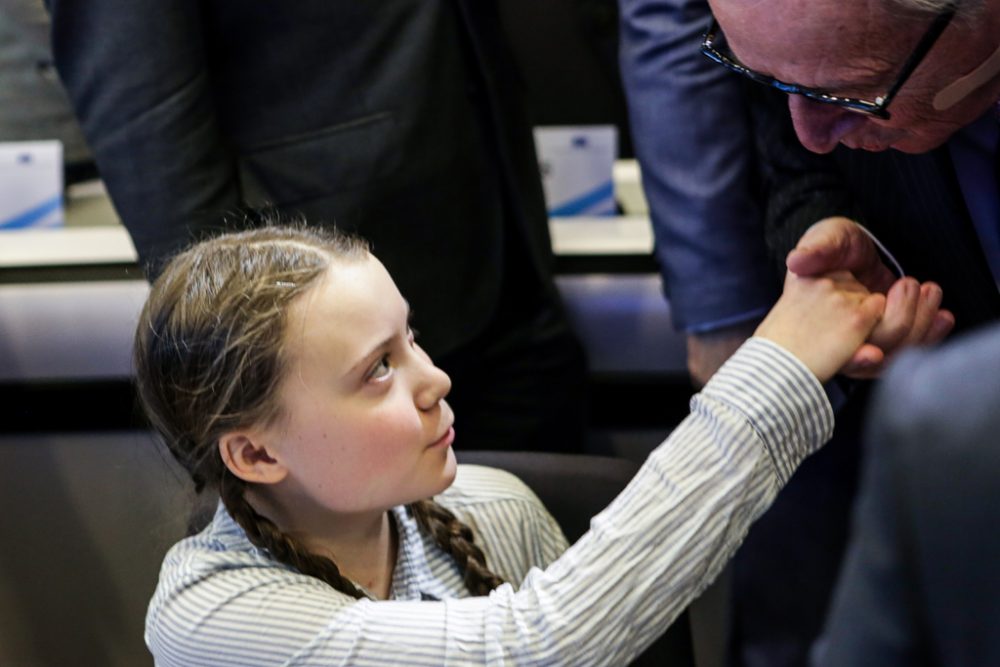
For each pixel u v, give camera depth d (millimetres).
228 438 999
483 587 1104
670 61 1522
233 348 976
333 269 995
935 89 976
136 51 1520
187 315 1002
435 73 1680
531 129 1833
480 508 1181
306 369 973
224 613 1000
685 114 1521
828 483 1543
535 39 2031
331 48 1630
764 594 1660
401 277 1719
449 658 951
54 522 1964
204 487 1070
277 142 1653
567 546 1212
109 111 1556
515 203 1805
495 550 1170
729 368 993
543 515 1209
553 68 2047
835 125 1059
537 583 968
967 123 1043
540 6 2012
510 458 1287
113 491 1937
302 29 1615
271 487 1043
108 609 1978
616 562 945
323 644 972
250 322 974
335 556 1075
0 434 1937
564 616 942
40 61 1975
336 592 1012
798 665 1645
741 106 1514
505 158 1777
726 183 1523
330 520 1059
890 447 503
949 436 487
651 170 1578
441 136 1705
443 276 1748
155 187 1564
